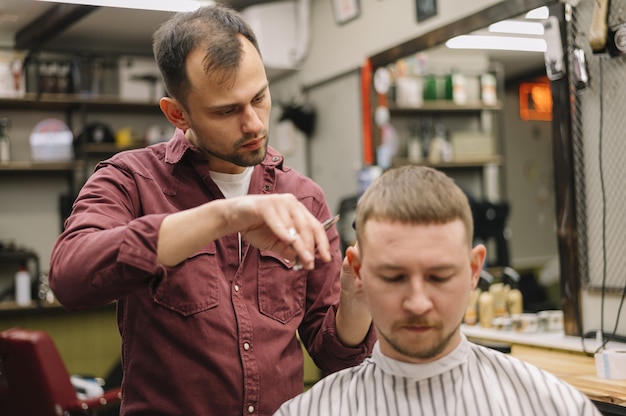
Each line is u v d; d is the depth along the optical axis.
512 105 7.26
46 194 5.38
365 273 1.06
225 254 1.44
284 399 1.47
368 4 4.24
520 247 7.21
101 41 5.47
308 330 1.56
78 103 5.19
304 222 1.03
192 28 1.30
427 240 1.00
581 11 2.62
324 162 4.88
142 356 1.39
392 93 5.31
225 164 1.48
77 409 2.67
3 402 2.77
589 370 2.24
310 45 4.97
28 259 5.01
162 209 1.43
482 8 3.24
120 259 1.08
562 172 2.72
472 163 5.59
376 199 1.05
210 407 1.38
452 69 5.72
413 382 1.16
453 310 1.02
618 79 2.53
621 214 2.53
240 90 1.29
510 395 1.14
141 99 5.45
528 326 2.85
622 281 2.54
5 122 5.09
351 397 1.21
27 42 5.05
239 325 1.41
